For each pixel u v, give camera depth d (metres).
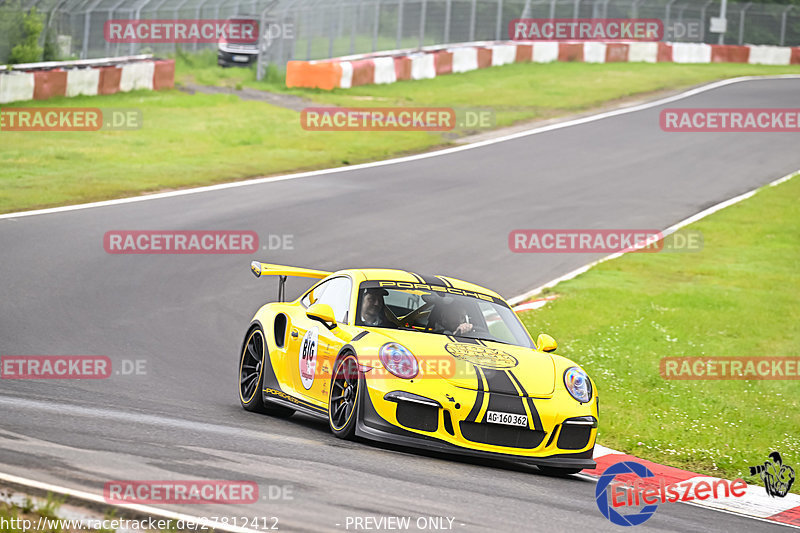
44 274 50.81
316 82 142.50
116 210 68.50
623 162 104.00
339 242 64.19
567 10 192.75
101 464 20.45
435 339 28.72
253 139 103.75
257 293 51.88
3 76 111.31
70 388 32.56
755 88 160.12
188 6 165.50
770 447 34.06
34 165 84.12
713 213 83.94
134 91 130.00
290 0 156.25
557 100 142.88
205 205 72.38
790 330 53.34
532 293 57.81
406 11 172.50
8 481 18.16
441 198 81.62
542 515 21.09
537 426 26.48
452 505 20.73
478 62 170.38
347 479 21.81
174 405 31.47
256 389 32.84
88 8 144.12
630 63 188.25
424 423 26.22
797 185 95.81
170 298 49.28
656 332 50.94
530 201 83.38
